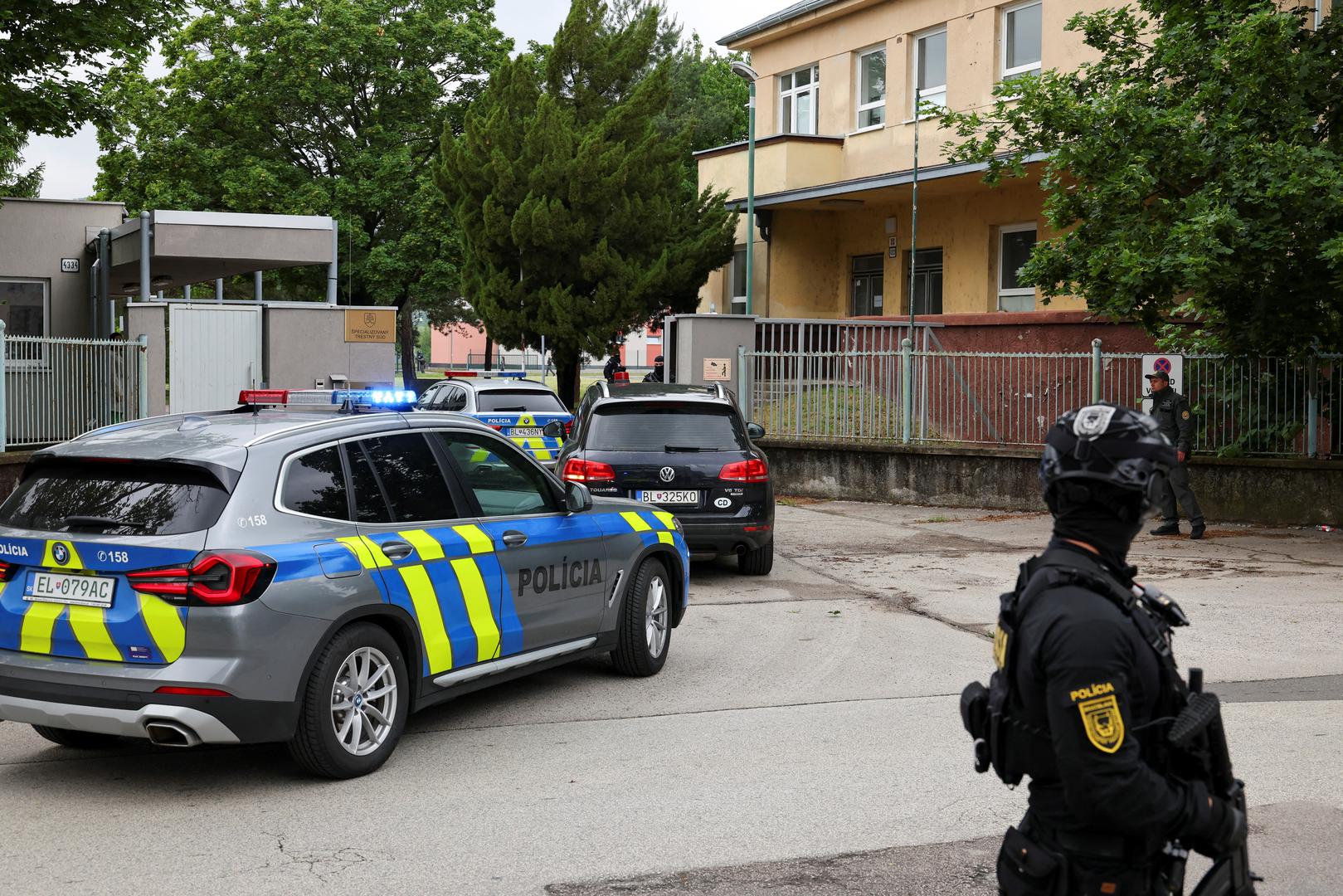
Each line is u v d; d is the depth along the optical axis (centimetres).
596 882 432
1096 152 1278
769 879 434
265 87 3728
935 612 948
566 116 2827
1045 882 236
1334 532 1372
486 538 634
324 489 565
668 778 552
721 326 1886
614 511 750
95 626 515
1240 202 1183
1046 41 2044
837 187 2320
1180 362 1490
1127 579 243
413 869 445
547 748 602
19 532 539
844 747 597
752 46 2767
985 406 1677
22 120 1867
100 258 2216
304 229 2103
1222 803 232
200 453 535
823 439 1809
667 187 2848
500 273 2731
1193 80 1336
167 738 510
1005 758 242
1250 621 895
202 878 437
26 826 493
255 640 509
